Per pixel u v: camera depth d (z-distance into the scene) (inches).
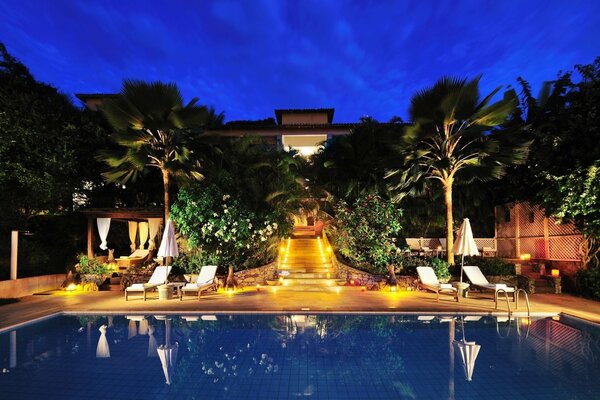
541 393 183.9
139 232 813.2
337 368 220.8
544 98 563.8
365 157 689.6
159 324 335.9
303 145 1148.5
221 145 663.8
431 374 210.7
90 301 440.8
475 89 498.6
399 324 333.4
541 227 607.2
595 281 442.9
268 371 216.1
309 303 414.9
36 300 451.8
